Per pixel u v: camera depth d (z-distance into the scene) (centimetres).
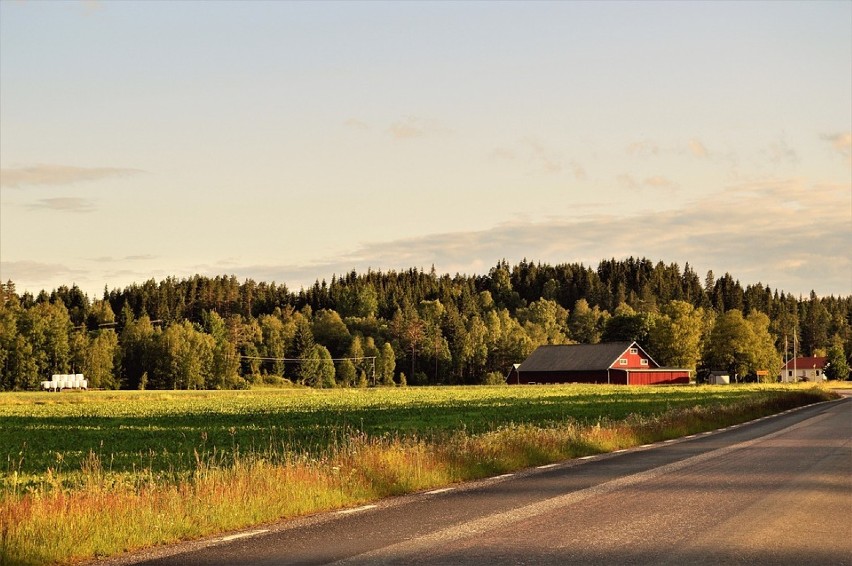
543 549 1194
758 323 17950
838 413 5606
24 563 1151
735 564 1095
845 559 1122
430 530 1362
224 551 1227
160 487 1638
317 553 1194
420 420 5416
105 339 17362
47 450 3659
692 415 4269
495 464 2275
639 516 1472
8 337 16100
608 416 5381
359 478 1844
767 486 1866
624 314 19375
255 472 1736
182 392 11850
